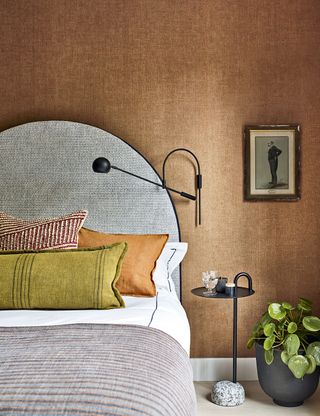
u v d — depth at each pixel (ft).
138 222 12.25
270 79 12.50
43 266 9.44
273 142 12.50
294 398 10.82
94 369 5.75
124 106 12.54
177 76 12.50
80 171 12.26
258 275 12.55
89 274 9.33
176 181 12.57
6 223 10.80
